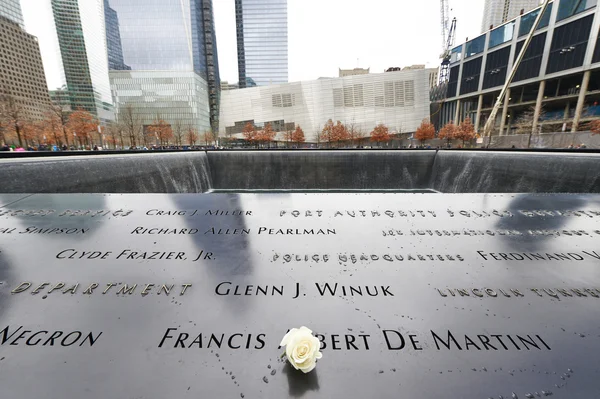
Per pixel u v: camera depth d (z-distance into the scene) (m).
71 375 1.39
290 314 1.80
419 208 3.47
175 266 2.30
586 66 40.25
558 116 51.41
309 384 1.37
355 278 2.17
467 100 63.25
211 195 3.88
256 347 1.57
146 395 1.30
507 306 1.88
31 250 2.50
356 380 1.39
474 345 1.59
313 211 3.39
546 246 2.64
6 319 1.73
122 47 77.50
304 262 2.38
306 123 71.31
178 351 1.53
